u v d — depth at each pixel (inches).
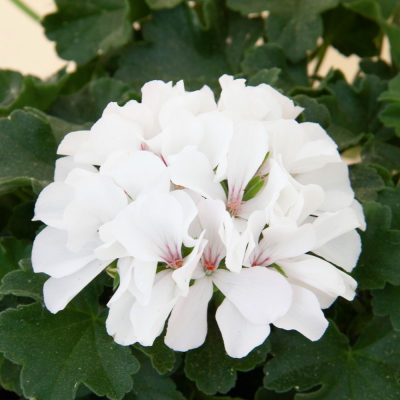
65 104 20.1
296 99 18.4
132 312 15.1
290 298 15.0
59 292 15.6
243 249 14.9
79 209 15.4
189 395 17.3
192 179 15.3
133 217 15.0
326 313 17.6
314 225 15.5
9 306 17.9
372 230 17.2
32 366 16.1
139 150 15.7
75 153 16.2
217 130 15.5
